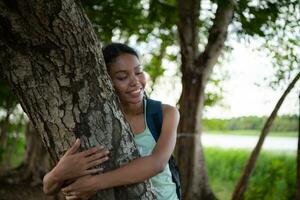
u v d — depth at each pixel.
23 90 1.70
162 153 1.83
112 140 1.72
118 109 1.78
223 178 10.39
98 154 1.67
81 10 1.73
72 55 1.66
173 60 7.53
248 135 18.00
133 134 1.88
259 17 3.77
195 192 5.90
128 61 1.87
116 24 4.96
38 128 1.77
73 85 1.68
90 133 1.69
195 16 5.54
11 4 1.59
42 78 1.67
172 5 5.50
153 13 5.35
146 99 2.02
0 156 9.98
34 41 1.63
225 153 11.87
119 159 1.72
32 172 9.03
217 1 3.61
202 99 5.91
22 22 1.60
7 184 8.70
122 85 1.87
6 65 1.70
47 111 1.69
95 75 1.72
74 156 1.65
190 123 5.86
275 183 7.45
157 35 6.16
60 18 1.62
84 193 1.66
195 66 5.86
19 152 14.26
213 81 7.46
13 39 1.64
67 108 1.68
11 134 11.12
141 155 1.92
